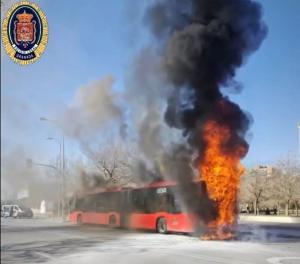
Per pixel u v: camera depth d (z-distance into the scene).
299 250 14.66
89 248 12.45
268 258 12.35
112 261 10.94
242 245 16.38
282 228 28.70
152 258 12.10
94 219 19.05
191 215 19.66
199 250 14.43
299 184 48.94
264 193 51.06
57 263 9.59
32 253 8.57
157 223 21.66
